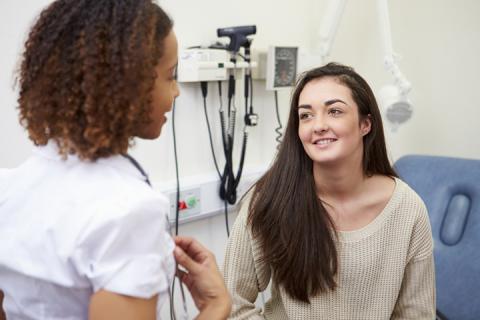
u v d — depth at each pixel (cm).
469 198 139
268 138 176
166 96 54
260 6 160
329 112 94
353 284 100
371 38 200
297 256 99
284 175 103
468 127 194
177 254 57
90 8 49
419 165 153
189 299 116
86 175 51
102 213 47
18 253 51
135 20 49
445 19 188
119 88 47
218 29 143
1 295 59
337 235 100
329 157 93
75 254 46
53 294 51
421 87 199
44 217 50
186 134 149
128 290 46
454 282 134
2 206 54
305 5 175
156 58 50
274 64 154
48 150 55
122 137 50
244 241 106
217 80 146
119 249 47
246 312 105
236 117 160
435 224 142
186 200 149
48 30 50
